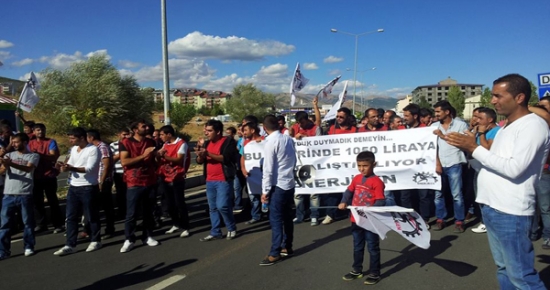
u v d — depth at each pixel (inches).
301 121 327.9
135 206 243.9
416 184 272.2
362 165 186.7
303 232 272.7
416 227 171.5
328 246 239.0
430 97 6417.3
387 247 231.9
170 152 275.7
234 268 208.1
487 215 128.8
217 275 199.0
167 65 533.0
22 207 237.6
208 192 263.1
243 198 392.2
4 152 241.0
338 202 297.6
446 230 264.5
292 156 218.1
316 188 289.0
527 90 121.9
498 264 133.3
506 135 123.2
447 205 326.3
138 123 246.7
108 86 1460.4
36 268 217.5
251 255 228.7
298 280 188.9
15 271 213.5
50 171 294.2
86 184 242.7
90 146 246.4
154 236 277.9
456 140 126.9
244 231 283.7
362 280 185.8
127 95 1553.9
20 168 233.1
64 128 1403.8
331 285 181.6
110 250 246.8
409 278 186.5
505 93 122.9
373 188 185.8
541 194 219.5
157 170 290.4
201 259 224.5
